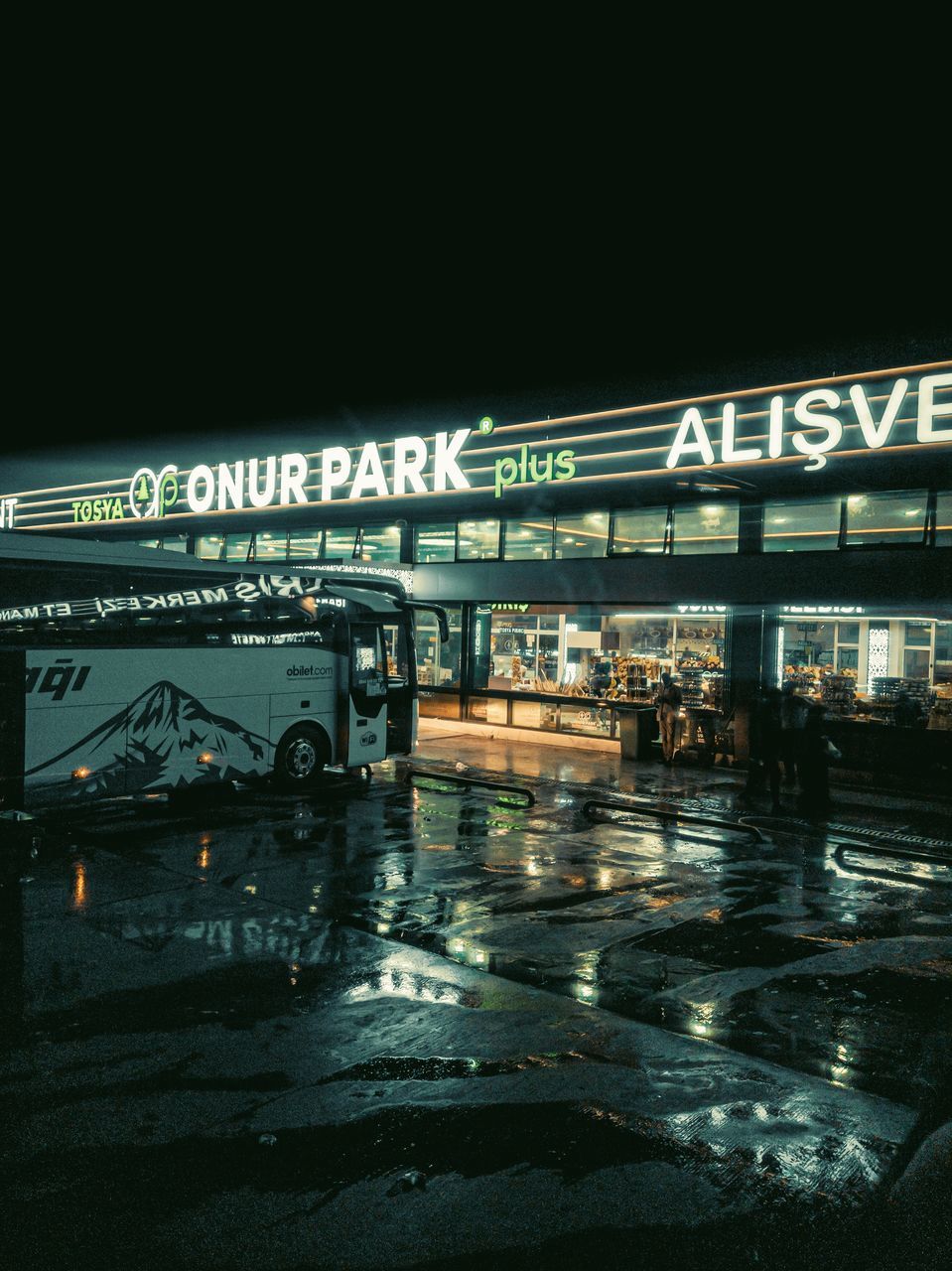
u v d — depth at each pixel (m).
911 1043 5.36
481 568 19.03
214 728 12.18
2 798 10.23
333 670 13.77
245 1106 4.40
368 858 9.40
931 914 7.92
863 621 14.23
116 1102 4.42
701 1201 3.75
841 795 13.45
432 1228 3.54
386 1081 4.69
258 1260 3.34
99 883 8.27
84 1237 3.44
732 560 15.42
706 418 15.57
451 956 6.61
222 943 6.71
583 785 14.09
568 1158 4.04
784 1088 4.74
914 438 13.31
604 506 17.22
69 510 29.61
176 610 11.85
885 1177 3.96
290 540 23.30
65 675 10.72
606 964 6.55
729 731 15.60
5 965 6.19
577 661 18.12
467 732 19.72
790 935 7.29
